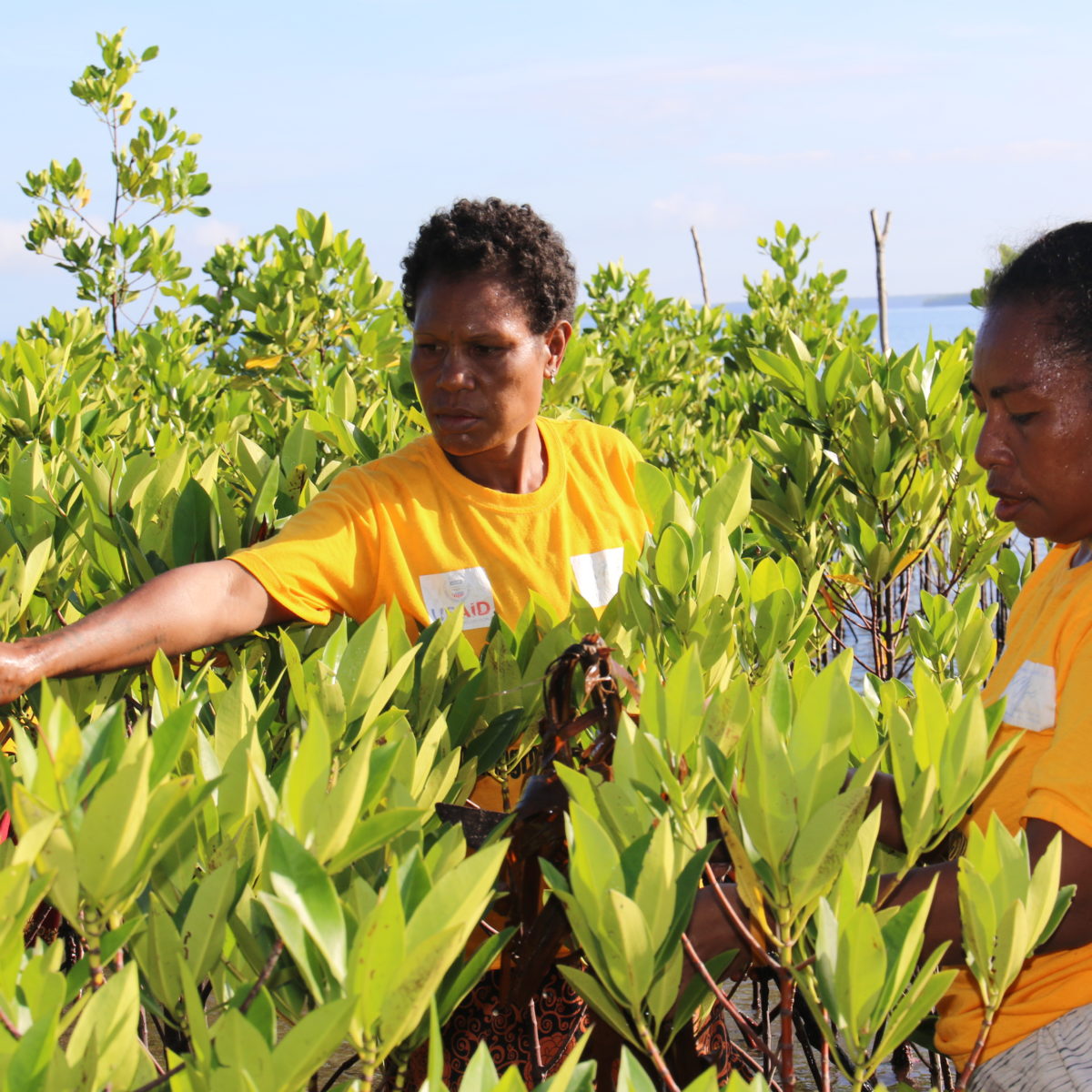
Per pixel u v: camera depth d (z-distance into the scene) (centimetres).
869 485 345
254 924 116
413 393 392
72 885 101
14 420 379
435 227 210
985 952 110
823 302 973
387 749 121
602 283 1073
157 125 932
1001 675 165
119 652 180
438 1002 110
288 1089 88
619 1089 99
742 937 125
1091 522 152
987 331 154
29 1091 87
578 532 224
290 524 212
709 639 187
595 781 127
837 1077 295
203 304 825
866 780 114
